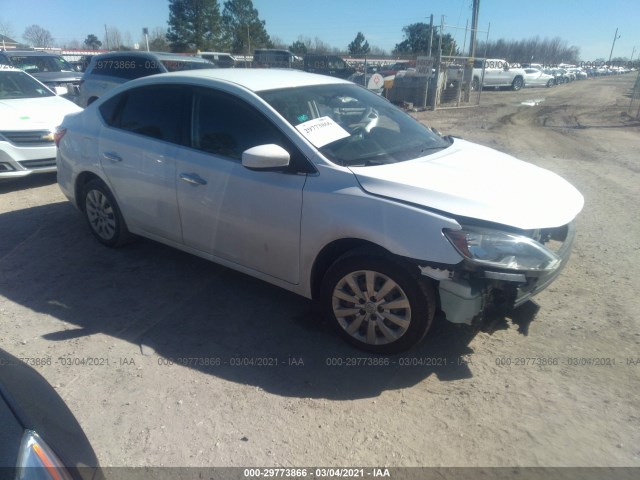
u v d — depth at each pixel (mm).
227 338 3549
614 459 2545
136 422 2775
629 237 5449
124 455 2561
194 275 4461
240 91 3748
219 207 3748
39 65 15312
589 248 5137
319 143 3451
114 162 4453
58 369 3191
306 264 3436
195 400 2943
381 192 3109
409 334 3156
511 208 3041
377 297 3203
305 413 2854
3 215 5945
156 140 4168
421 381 3119
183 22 46688
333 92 4199
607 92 30047
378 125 4039
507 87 31781
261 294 4145
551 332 3623
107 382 3082
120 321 3748
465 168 3535
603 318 3799
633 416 2828
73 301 4023
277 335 3586
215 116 3850
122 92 4562
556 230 3494
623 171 8703
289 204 3379
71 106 7941
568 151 10633
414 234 2957
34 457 1589
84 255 4844
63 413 2012
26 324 3697
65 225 5613
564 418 2814
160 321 3750
